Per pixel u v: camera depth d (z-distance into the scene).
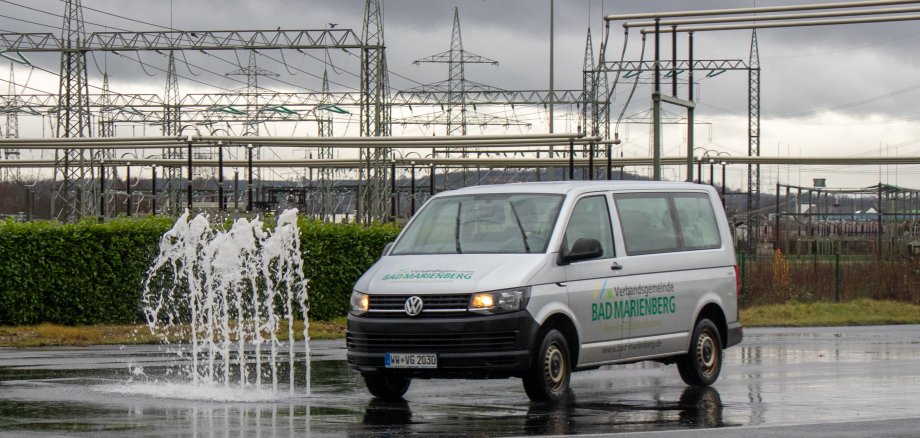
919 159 104.62
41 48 105.81
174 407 21.83
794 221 127.44
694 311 26.03
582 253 22.91
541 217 23.31
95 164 115.62
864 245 111.56
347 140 80.00
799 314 57.78
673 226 26.00
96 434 18.02
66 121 104.56
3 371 29.52
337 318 50.44
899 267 68.25
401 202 133.12
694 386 26.19
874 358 34.22
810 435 18.38
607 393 24.78
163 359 33.59
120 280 47.16
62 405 22.03
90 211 111.62
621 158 113.88
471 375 21.77
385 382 23.52
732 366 31.53
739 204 198.38
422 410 21.58
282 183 159.88
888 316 57.69
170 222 48.41
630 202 25.05
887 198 131.62
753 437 18.11
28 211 116.06
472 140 76.56
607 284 23.69
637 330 24.45
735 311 27.45
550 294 22.28
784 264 68.62
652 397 23.98
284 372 29.66
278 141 80.00
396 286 22.06
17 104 139.50
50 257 46.16
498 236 23.23
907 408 22.00
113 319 47.16
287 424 19.44
